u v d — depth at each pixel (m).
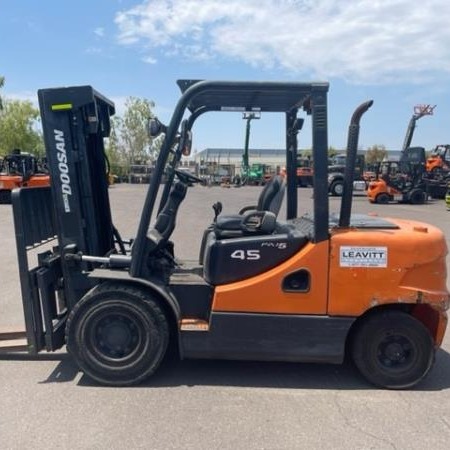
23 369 4.23
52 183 4.11
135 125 50.00
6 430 3.24
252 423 3.38
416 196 24.36
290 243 3.92
